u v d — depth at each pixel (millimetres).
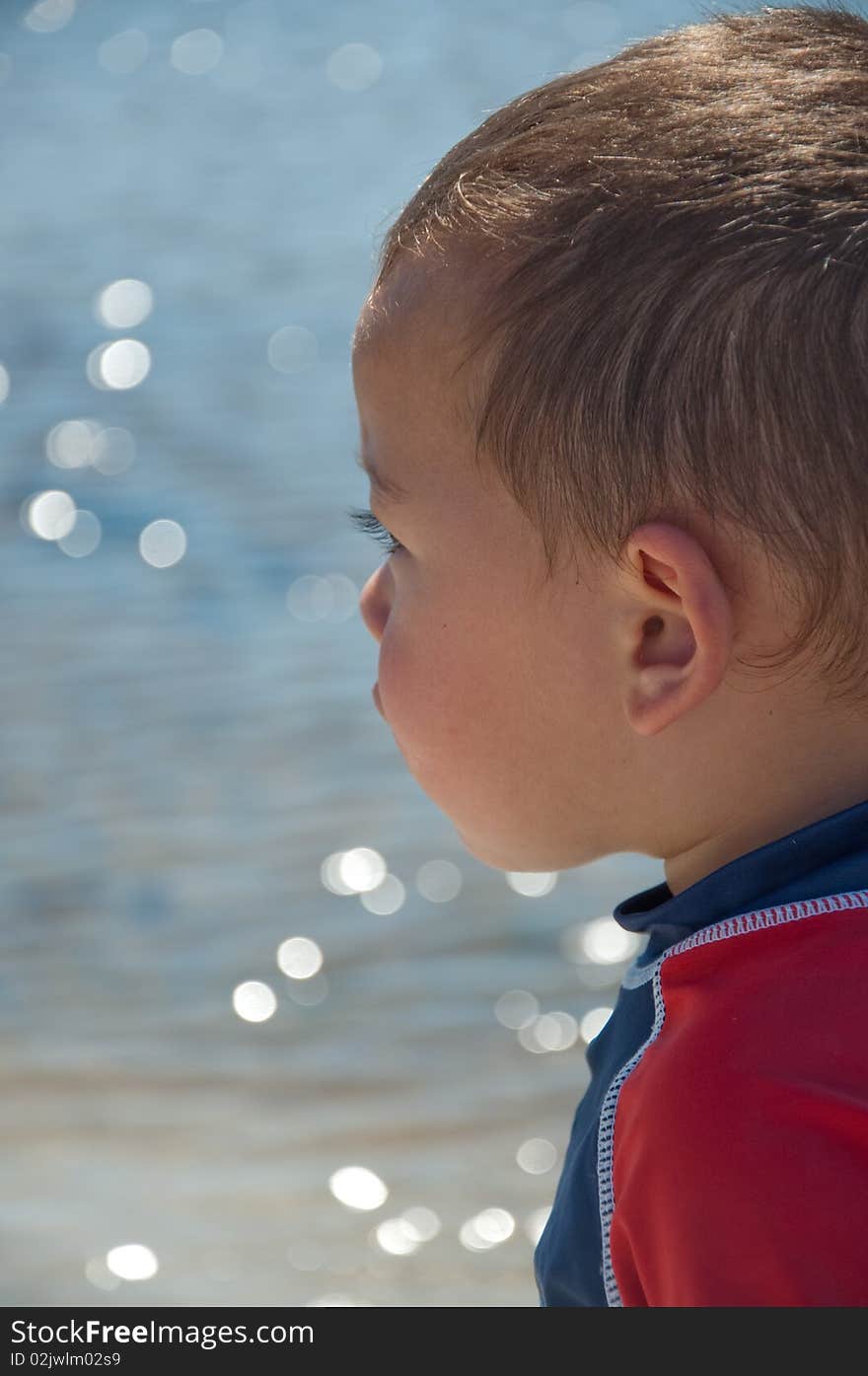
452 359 1019
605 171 994
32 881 4750
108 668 6430
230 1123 3600
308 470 8828
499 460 1002
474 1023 3967
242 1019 4012
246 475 8805
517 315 988
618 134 1008
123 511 8367
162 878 4750
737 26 1097
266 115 21031
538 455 982
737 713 982
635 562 964
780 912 935
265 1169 3438
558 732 1022
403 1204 3322
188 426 9836
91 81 24781
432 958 4273
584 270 970
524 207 1012
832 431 916
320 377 10742
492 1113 3619
